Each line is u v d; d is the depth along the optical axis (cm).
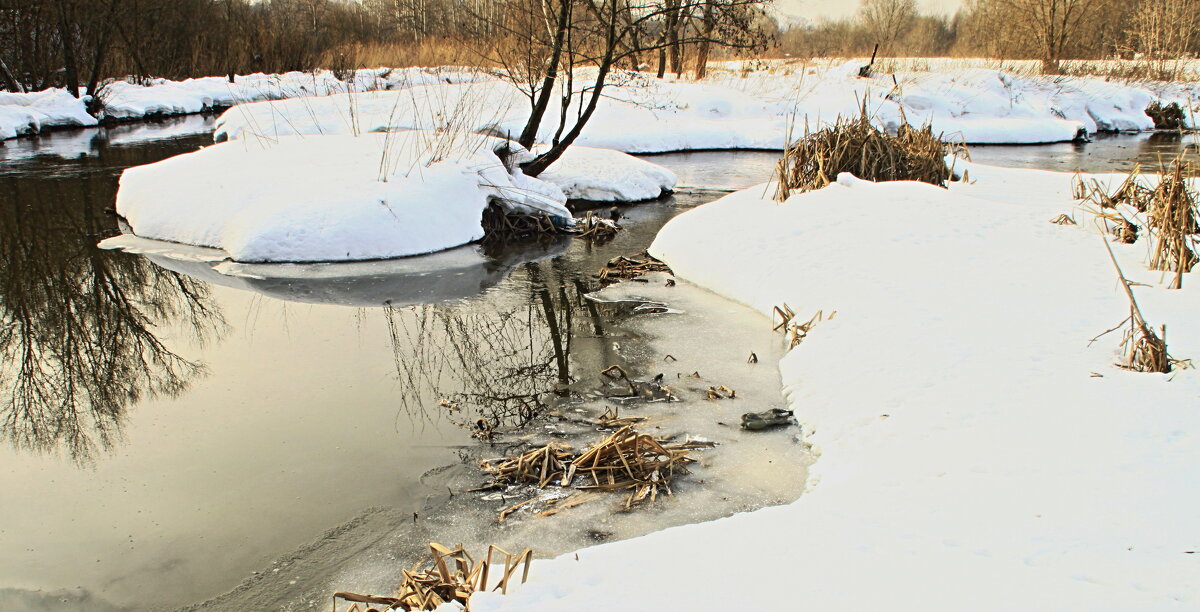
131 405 600
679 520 436
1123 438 411
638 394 595
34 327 762
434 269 946
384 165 1117
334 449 528
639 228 1179
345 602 382
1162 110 2588
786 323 707
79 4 2372
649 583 315
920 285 706
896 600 289
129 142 1978
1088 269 716
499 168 1184
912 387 523
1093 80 2766
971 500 371
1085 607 275
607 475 477
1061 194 1062
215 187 1084
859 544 337
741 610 289
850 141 1104
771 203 994
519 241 1095
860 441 479
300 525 444
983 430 447
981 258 758
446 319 782
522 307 812
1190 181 888
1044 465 396
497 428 552
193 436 549
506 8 1311
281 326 763
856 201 935
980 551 322
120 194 1186
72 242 1040
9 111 2086
